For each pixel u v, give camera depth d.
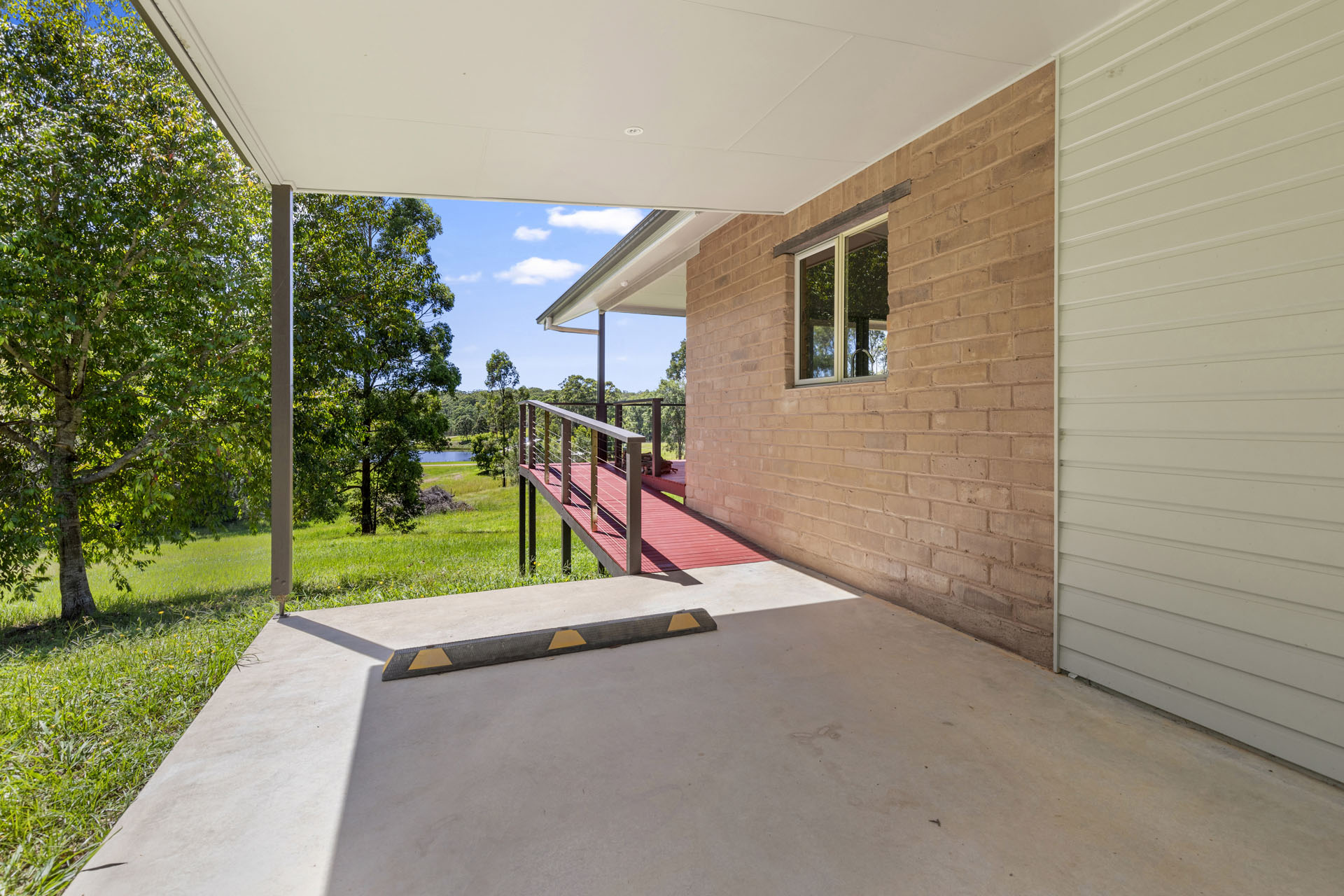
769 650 2.95
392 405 17.89
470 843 1.60
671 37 2.42
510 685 2.58
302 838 1.63
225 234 10.52
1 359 9.05
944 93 2.93
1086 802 1.76
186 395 9.77
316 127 3.13
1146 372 2.32
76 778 2.12
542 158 3.62
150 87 10.27
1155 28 2.24
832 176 4.04
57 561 9.77
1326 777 1.87
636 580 4.24
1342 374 1.79
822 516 4.40
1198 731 2.18
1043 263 2.71
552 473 7.87
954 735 2.15
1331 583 1.84
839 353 4.34
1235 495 2.06
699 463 6.43
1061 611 2.68
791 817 1.70
